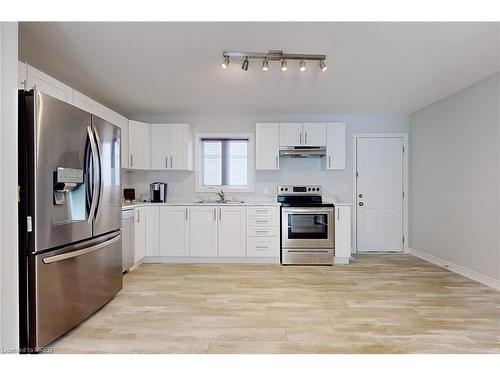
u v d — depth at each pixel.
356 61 3.00
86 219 2.50
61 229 2.20
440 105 4.34
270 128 4.93
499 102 3.30
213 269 4.23
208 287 3.45
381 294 3.21
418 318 2.62
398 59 2.95
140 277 3.83
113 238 2.98
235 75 3.36
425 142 4.74
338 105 4.59
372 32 2.44
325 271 4.12
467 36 2.50
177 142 4.91
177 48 2.70
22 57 2.86
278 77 3.42
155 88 3.78
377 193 5.24
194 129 5.21
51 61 2.96
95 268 2.67
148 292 3.28
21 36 2.46
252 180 5.21
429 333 2.35
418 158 4.95
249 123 5.19
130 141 4.59
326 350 2.11
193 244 4.59
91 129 2.56
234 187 5.22
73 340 2.24
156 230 4.62
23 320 1.98
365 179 5.25
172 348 2.13
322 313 2.73
